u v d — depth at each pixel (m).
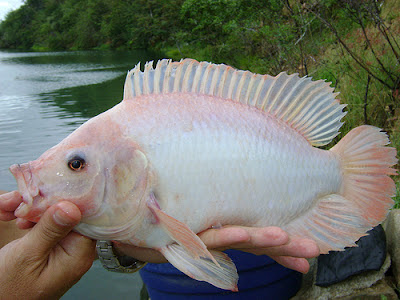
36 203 0.36
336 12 2.01
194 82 0.43
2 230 0.49
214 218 0.40
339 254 0.69
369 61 1.31
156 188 0.38
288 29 2.00
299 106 0.48
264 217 0.43
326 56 1.74
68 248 0.39
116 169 0.37
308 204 0.47
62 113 2.22
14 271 0.37
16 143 1.57
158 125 0.39
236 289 0.39
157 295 0.69
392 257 0.70
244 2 2.58
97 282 0.81
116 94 2.92
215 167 0.40
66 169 0.37
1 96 2.98
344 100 1.28
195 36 3.79
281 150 0.45
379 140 0.49
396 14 1.53
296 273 0.72
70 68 5.37
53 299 0.40
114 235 0.39
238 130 0.42
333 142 1.21
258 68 2.36
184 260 0.38
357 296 0.66
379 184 0.49
